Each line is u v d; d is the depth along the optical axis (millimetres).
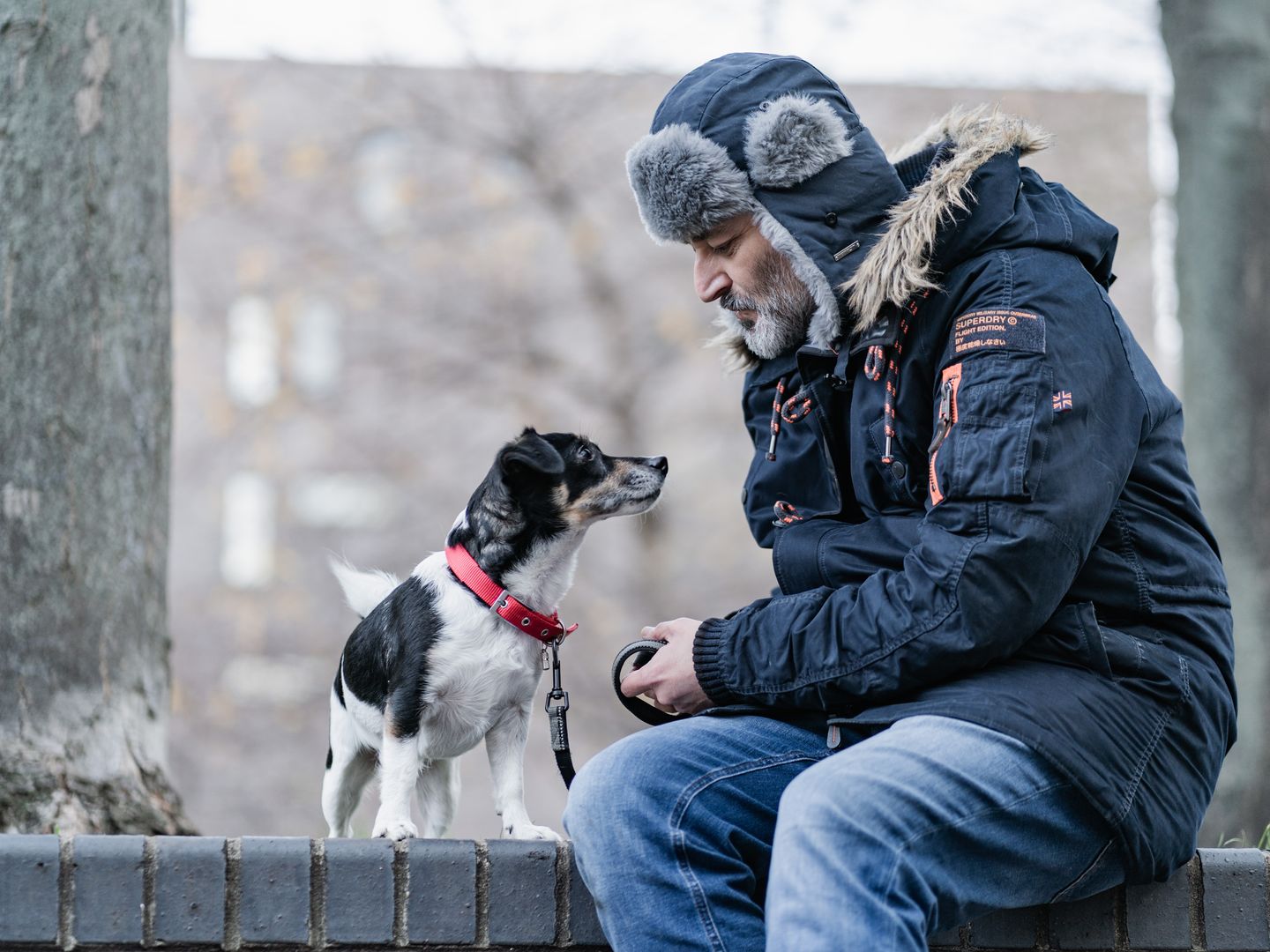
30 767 3580
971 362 2477
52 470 3754
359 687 3324
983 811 2270
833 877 2166
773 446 2914
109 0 4051
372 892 2566
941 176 2633
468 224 16359
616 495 3350
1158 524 2529
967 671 2406
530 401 15203
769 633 2535
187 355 16438
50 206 3875
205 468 16266
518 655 3162
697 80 2936
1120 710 2387
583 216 15125
